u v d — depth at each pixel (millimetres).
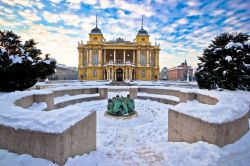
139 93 19953
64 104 14359
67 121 4285
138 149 5293
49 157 3758
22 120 4359
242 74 17438
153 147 5340
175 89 16672
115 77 61531
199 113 5316
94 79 64688
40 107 10641
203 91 12781
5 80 16344
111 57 70812
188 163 3980
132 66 62750
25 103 9727
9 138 4160
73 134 4184
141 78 66188
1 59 15828
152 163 4281
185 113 5504
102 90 18344
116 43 65875
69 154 4020
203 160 4000
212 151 4250
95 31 68125
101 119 10898
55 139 3684
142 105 15414
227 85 17906
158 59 68938
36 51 21000
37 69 18703
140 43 66125
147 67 65875
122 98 11977
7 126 4176
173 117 6176
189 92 13117
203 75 20062
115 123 10070
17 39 20047
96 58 65312
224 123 4547
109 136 7746
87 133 4984
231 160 3914
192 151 4398
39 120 4258
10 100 7832
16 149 4086
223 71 17859
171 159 4273
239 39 19312
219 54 18953
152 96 18000
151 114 12250
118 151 5250
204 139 4781
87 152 4984
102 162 4414
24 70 16672
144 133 8164
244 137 5176
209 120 4691
